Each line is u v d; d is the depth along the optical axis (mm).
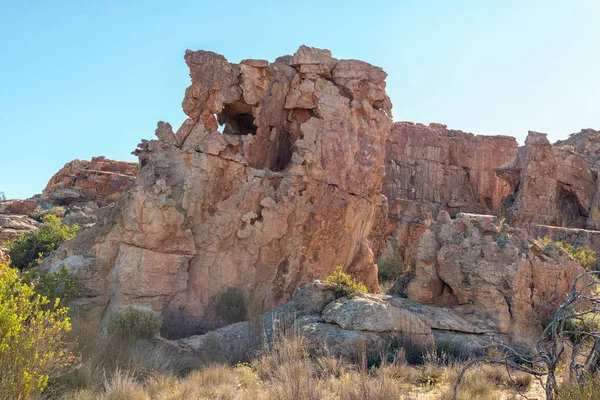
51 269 14000
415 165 40625
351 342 10867
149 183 14891
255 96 16750
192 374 9906
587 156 37312
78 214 31328
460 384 8469
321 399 7812
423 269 13023
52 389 8359
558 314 7418
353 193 17297
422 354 10594
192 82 16516
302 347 10430
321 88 17250
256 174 16109
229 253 15609
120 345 10961
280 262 15906
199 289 15164
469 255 12711
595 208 32562
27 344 7613
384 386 7746
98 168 42000
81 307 12844
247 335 12164
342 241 16953
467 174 42094
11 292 8336
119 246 14492
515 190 35250
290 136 17688
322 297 12844
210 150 15758
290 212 15898
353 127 17406
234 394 8758
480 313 12211
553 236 27406
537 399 8250
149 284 14266
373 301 12102
